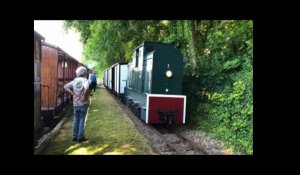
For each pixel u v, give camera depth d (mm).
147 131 10445
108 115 13961
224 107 9195
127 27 17844
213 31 12125
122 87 21234
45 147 7840
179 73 11211
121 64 21656
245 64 8656
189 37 12391
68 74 17172
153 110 10703
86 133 9867
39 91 8344
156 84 10969
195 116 11242
